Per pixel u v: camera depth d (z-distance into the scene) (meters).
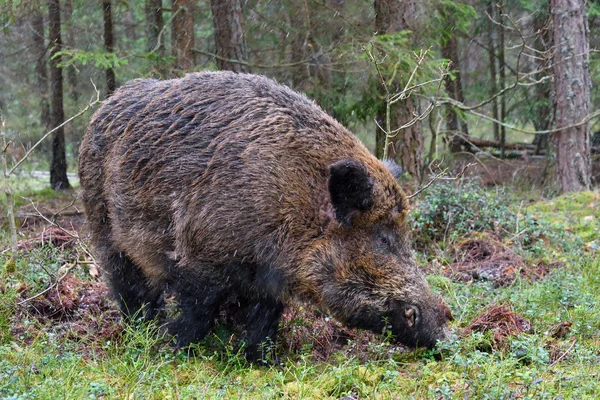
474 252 9.23
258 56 15.47
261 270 5.59
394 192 5.57
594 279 7.97
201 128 5.75
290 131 5.61
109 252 6.51
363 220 5.48
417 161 13.95
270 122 5.62
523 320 6.26
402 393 4.95
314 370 5.42
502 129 19.59
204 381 5.32
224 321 6.60
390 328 5.50
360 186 5.27
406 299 5.46
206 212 5.55
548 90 17.61
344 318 5.59
